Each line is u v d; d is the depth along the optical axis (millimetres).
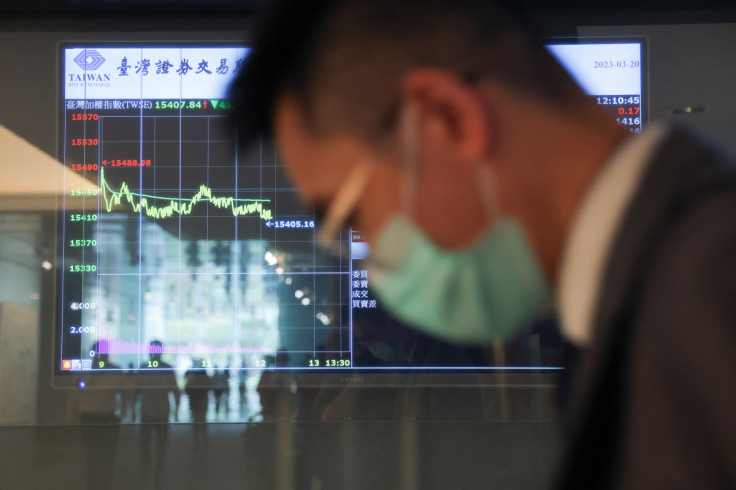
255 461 1988
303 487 1972
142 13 2096
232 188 2045
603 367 268
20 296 2027
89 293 2027
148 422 2004
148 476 1995
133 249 2035
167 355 2018
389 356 1988
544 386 1942
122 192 2049
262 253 2029
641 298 260
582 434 271
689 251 248
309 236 2027
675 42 2037
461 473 1955
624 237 274
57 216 2041
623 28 2039
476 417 1959
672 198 269
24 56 2074
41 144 2059
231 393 2004
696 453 236
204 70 2072
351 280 2012
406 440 1968
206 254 2033
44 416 2006
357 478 1969
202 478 1990
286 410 1996
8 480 1995
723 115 2025
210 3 2055
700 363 235
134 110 2066
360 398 1985
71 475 1996
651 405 246
